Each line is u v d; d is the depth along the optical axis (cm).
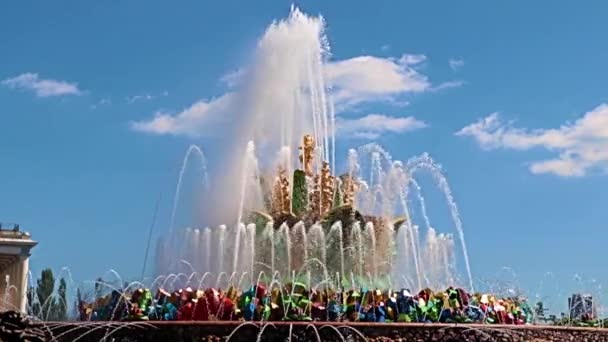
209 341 2295
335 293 2503
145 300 2506
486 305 2652
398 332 2341
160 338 2342
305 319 2372
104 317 2602
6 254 5434
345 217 2959
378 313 2444
